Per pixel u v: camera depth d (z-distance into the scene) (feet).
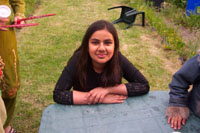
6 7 5.41
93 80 5.72
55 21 18.06
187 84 4.94
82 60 5.44
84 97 5.14
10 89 6.44
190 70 4.74
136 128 4.39
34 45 14.21
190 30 16.90
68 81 5.58
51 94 9.96
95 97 5.16
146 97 5.42
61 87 5.42
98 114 4.76
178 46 13.76
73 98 5.09
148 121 4.58
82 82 5.66
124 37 15.42
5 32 5.92
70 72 5.64
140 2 22.16
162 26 16.61
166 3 20.95
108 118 4.64
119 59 5.73
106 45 4.98
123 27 17.12
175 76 5.02
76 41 14.76
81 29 16.62
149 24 17.39
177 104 4.86
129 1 23.07
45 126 4.41
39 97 9.80
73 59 5.76
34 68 11.77
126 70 5.84
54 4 22.58
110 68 5.48
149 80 11.00
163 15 19.77
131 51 13.57
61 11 20.44
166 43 14.29
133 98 5.38
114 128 4.37
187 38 15.72
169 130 4.41
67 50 13.64
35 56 12.91
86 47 5.27
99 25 4.96
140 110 4.91
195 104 4.87
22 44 14.28
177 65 12.28
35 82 10.73
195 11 18.53
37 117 8.78
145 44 14.53
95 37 4.93
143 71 11.67
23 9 6.84
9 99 6.73
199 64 4.61
